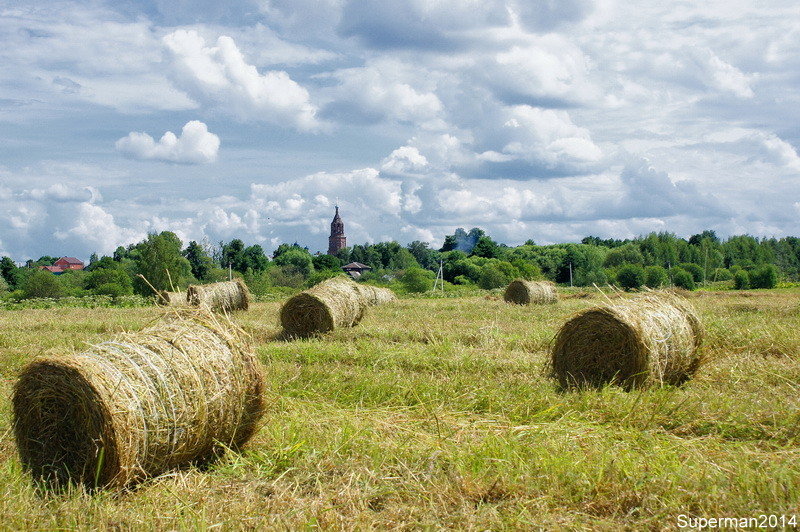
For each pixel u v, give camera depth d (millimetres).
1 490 5035
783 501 4414
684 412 6727
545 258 74875
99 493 5102
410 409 7562
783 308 18078
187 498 5062
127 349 5629
